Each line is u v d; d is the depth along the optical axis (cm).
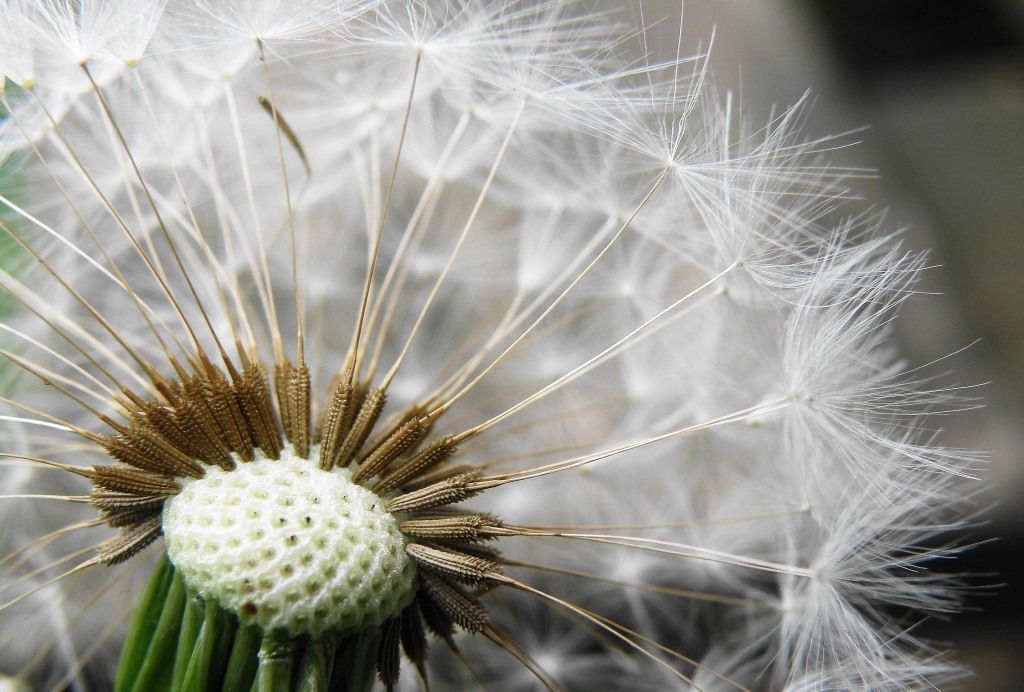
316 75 13
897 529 12
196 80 13
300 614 11
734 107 14
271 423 11
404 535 11
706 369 13
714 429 13
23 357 13
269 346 13
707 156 12
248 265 13
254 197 13
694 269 13
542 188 13
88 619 14
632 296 13
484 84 12
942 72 16
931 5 16
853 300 12
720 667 13
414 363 14
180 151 13
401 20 12
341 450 11
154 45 12
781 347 12
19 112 12
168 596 11
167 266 13
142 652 11
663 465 13
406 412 12
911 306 15
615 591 14
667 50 13
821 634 12
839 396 12
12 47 12
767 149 12
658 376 13
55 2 12
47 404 13
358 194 14
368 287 12
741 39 15
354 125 13
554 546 13
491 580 11
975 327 15
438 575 11
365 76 13
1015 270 15
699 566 13
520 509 13
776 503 13
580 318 14
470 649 14
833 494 12
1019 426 15
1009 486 14
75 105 12
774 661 13
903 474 12
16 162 12
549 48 12
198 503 11
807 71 15
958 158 16
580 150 13
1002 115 16
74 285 13
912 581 12
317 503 11
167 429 11
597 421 14
